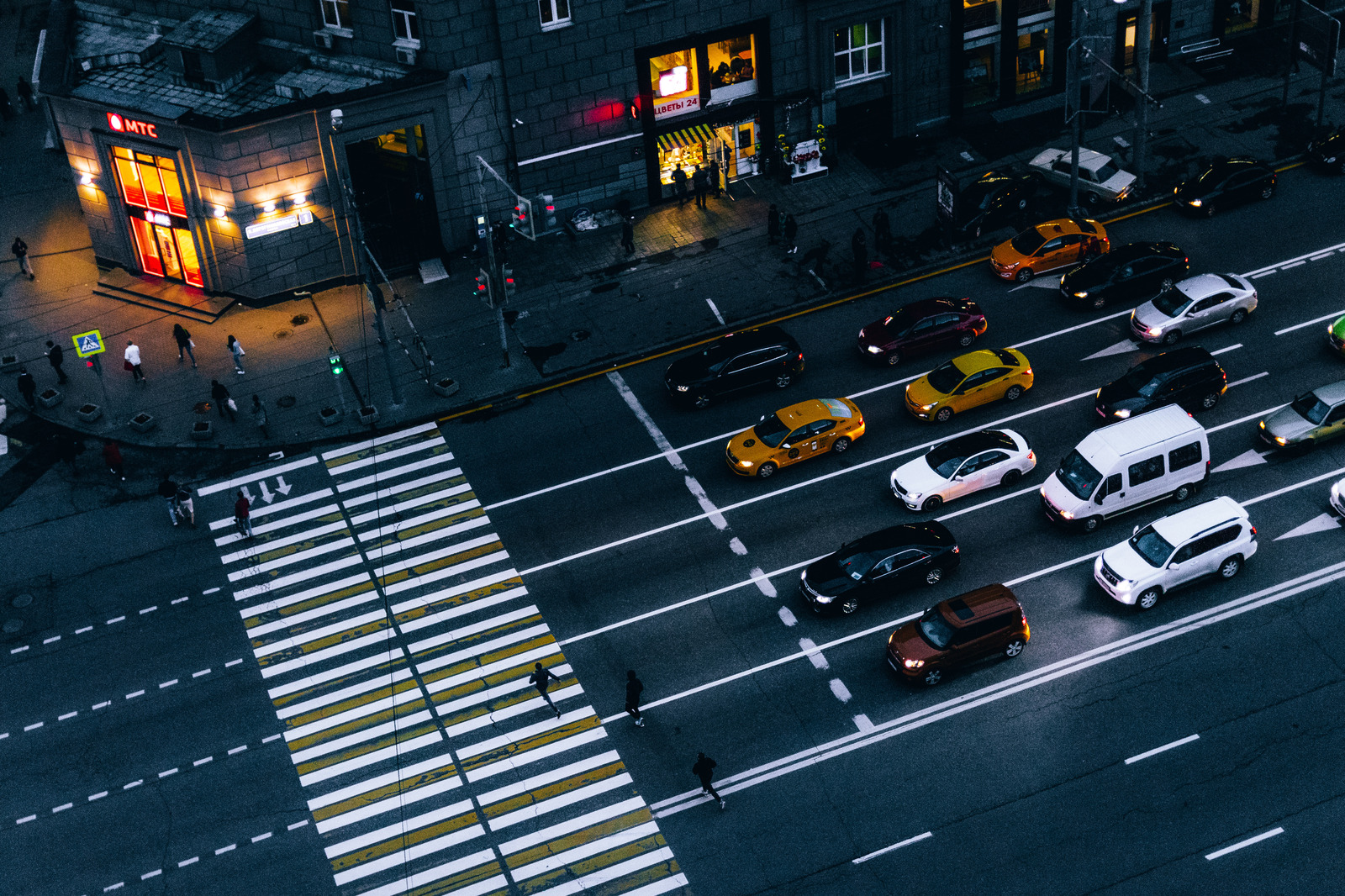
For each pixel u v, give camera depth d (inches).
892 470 1886.1
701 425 1991.9
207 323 2251.5
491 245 2102.6
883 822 1477.6
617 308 2212.1
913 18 2393.0
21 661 1740.9
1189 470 1776.6
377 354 2165.4
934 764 1526.8
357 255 2022.6
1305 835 1421.0
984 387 1946.4
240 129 2108.8
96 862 1514.5
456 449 1994.3
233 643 1743.4
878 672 1628.9
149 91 2223.2
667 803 1519.4
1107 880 1403.8
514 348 2151.8
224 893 1477.6
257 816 1549.0
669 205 2421.3
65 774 1606.8
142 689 1696.6
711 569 1774.1
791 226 2240.4
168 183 2237.9
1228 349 2022.6
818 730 1574.8
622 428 2000.5
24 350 2217.0
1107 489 1740.9
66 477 1996.8
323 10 2250.2
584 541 1833.2
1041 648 1642.5
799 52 2373.3
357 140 2192.4
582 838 1496.1
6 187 2581.2
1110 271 2107.5
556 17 2213.3
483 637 1721.2
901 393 2012.8
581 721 1611.7
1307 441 1823.3
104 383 2135.8
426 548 1847.9
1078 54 2185.0
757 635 1686.8
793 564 1768.0
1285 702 1549.0
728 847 1470.2
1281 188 2320.4
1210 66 2596.0
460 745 1603.1
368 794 1561.3
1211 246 2218.3
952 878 1419.8
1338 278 2119.8
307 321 2241.6
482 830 1515.7
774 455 1876.2
